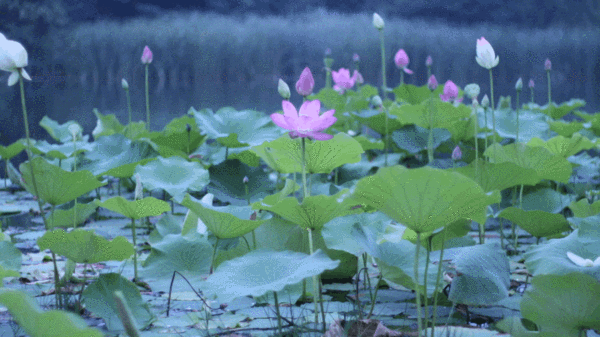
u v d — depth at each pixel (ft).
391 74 177.17
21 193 40.06
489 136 34.47
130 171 30.40
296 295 25.14
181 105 100.27
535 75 179.11
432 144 33.68
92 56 197.47
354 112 39.27
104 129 49.34
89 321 24.52
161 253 26.40
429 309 24.93
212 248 26.45
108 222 31.09
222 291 23.35
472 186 22.52
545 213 26.13
